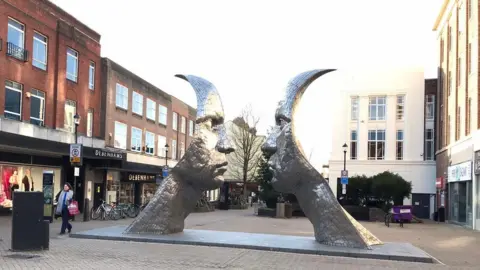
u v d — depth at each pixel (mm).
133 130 39844
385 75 44281
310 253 12945
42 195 12141
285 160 14227
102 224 20891
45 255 11250
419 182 42312
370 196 34188
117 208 25359
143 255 11750
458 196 30484
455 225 29859
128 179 37250
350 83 45062
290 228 22312
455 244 17328
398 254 12562
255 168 52812
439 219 34688
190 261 11070
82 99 31828
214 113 15438
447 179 34031
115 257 11305
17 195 11812
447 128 35938
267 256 12320
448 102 35906
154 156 44500
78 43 31281
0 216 23578
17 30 25500
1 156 24203
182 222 16172
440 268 11359
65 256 11211
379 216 31406
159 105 46000
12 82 25016
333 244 13789
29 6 26328
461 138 29688
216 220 26688
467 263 12477
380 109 44531
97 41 34500
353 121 45031
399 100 44125
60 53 29203
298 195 14625
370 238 14516
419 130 42938
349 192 34375
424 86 43625
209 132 15383
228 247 13734
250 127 53500
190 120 56406
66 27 29875
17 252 11555
